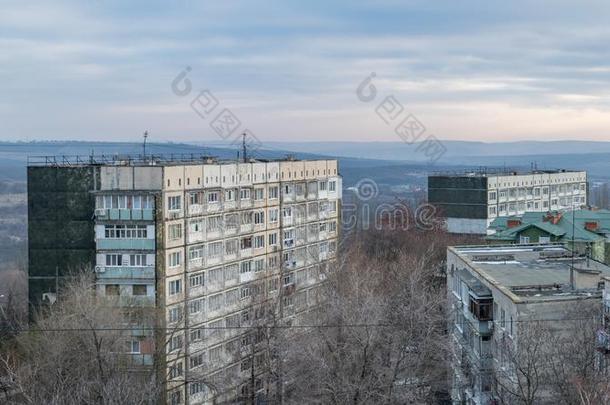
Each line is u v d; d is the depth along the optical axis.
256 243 88.44
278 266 90.00
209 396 75.25
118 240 72.25
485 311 56.25
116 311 65.38
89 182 72.50
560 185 157.38
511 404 48.66
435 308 67.75
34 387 49.16
